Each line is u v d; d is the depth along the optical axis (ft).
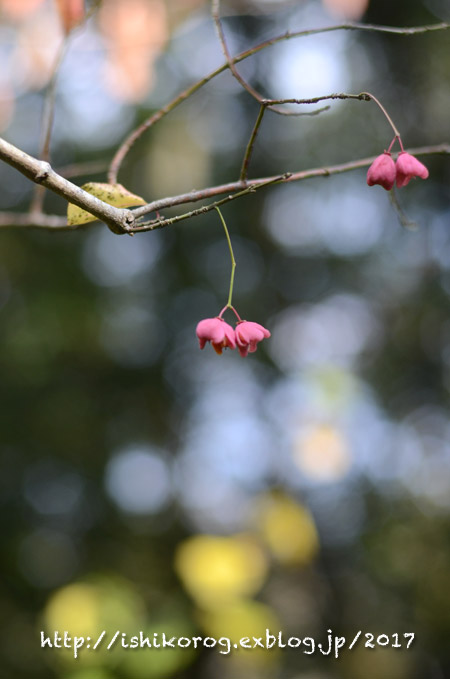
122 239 13.76
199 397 14.67
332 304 14.52
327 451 12.27
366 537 14.06
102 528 14.06
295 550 11.17
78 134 13.20
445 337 14.11
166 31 10.01
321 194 13.62
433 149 5.71
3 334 13.33
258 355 14.25
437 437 14.16
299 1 12.41
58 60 6.43
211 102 13.05
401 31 5.58
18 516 13.78
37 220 6.64
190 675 11.81
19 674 12.31
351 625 13.53
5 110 9.86
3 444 13.55
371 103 13.10
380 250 14.16
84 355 13.80
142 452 14.57
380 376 14.37
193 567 9.42
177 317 14.29
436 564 13.56
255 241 13.99
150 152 12.49
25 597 13.32
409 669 13.12
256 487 14.44
